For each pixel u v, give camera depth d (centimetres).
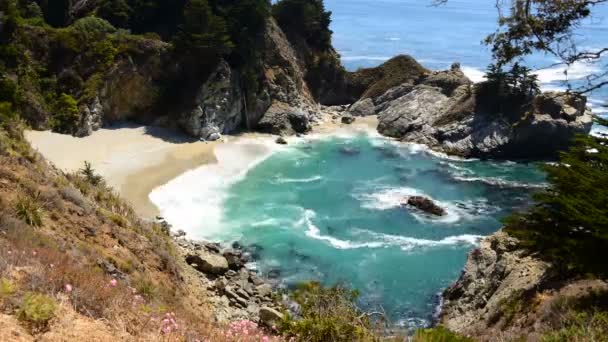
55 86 6022
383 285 3403
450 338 1302
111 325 937
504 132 6494
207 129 6319
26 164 2353
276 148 6456
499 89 6744
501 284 2544
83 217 2236
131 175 4925
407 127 7200
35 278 997
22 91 5600
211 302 2744
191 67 6500
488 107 6825
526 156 6569
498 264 2695
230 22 6775
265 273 3500
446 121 7025
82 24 6444
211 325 1302
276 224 4306
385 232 4262
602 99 8419
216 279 3158
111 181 4706
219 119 6562
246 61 6950
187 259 3231
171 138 6150
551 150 6525
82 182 2836
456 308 2856
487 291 2677
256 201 4781
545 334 1452
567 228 2000
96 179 3538
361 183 5472
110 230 2312
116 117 6353
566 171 2008
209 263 3192
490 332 2103
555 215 2028
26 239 1568
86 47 6316
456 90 7462
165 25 7512
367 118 8056
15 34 5891
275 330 1355
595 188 1809
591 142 2017
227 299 2891
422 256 3841
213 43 6297
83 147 5441
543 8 1388
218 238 3972
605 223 1677
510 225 2248
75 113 5734
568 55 1436
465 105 6994
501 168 6162
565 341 1332
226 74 6500
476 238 4194
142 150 5662
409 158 6406
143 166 5206
